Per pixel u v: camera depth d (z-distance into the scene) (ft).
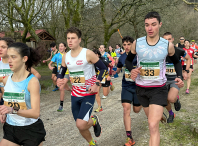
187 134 10.93
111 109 16.78
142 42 8.06
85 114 8.87
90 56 8.89
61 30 60.90
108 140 11.03
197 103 16.78
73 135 11.96
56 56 20.44
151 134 7.55
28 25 40.55
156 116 7.72
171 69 11.83
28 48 6.70
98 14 48.62
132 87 10.68
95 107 17.58
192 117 13.46
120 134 11.72
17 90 6.54
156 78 8.07
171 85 11.70
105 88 17.78
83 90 9.18
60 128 13.07
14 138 6.68
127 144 10.02
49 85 28.27
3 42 9.50
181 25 82.33
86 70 9.06
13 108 5.93
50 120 14.62
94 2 45.16
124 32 75.41
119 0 43.04
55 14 55.16
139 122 13.29
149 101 8.61
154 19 7.56
